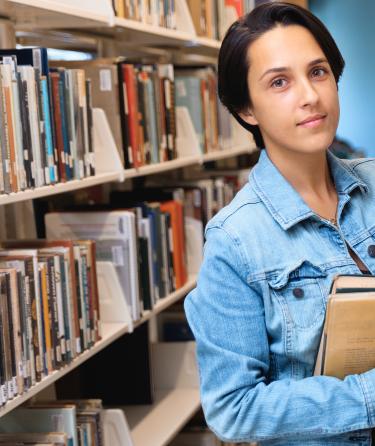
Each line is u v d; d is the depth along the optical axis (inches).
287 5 48.8
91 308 86.0
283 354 48.9
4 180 70.0
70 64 99.0
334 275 47.5
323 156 51.0
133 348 111.3
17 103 72.6
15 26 93.2
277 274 48.9
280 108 48.2
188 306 51.1
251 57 49.3
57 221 96.7
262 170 51.6
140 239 100.6
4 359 67.7
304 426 46.6
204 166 159.3
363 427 45.9
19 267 71.4
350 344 46.4
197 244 123.7
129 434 90.3
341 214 51.6
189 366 119.6
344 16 262.8
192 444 117.9
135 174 99.7
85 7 91.4
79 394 111.4
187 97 125.0
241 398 48.0
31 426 78.5
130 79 100.0
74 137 84.4
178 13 121.1
